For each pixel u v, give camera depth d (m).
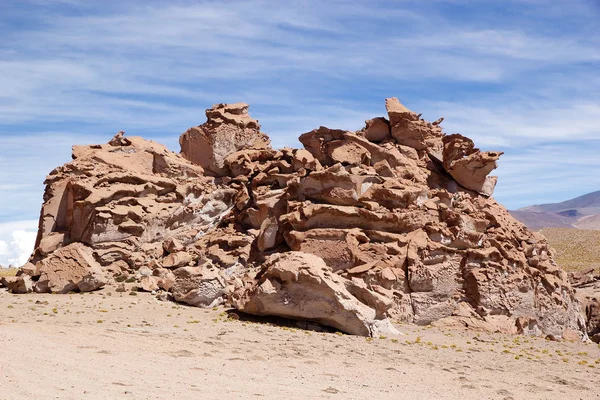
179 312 34.75
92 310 33.31
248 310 34.12
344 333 32.69
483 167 45.69
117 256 42.28
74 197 43.78
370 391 21.09
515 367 28.38
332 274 33.84
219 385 19.61
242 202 46.62
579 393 24.30
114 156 46.53
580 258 107.94
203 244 44.66
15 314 30.89
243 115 51.28
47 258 39.72
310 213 40.75
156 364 21.75
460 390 22.77
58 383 17.53
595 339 43.53
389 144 45.59
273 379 21.44
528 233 44.16
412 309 38.47
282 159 48.06
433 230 40.28
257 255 42.97
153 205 44.44
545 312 41.28
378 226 40.69
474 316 38.69
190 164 49.06
